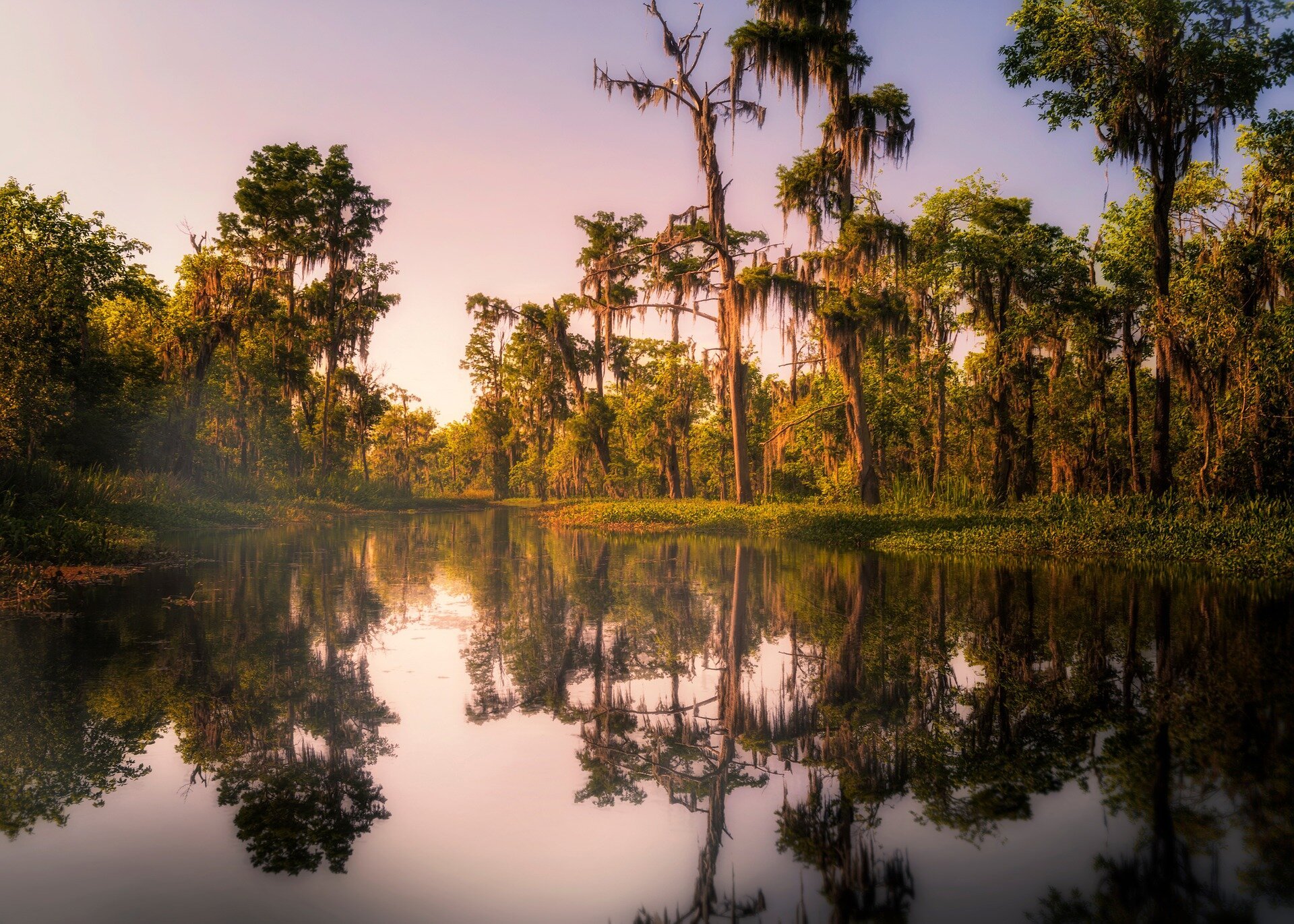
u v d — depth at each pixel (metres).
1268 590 11.24
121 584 12.10
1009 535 17.69
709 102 28.59
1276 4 16.80
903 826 3.95
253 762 4.89
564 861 3.64
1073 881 3.34
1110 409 29.23
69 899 3.22
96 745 5.13
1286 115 17.75
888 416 28.84
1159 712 5.65
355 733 5.44
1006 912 3.09
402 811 4.19
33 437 17.31
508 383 58.09
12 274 17.52
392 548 19.17
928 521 21.00
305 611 10.03
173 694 6.24
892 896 3.21
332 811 4.19
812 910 3.15
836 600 10.84
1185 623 8.88
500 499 62.69
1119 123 18.34
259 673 6.93
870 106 25.75
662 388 46.00
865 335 24.98
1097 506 18.97
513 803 4.32
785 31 24.55
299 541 21.05
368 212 40.09
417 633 8.77
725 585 12.51
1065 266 24.52
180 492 24.78
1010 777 4.56
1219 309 18.30
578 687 6.63
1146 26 17.45
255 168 35.41
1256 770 4.53
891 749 5.08
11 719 5.59
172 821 4.03
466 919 3.09
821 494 36.16
